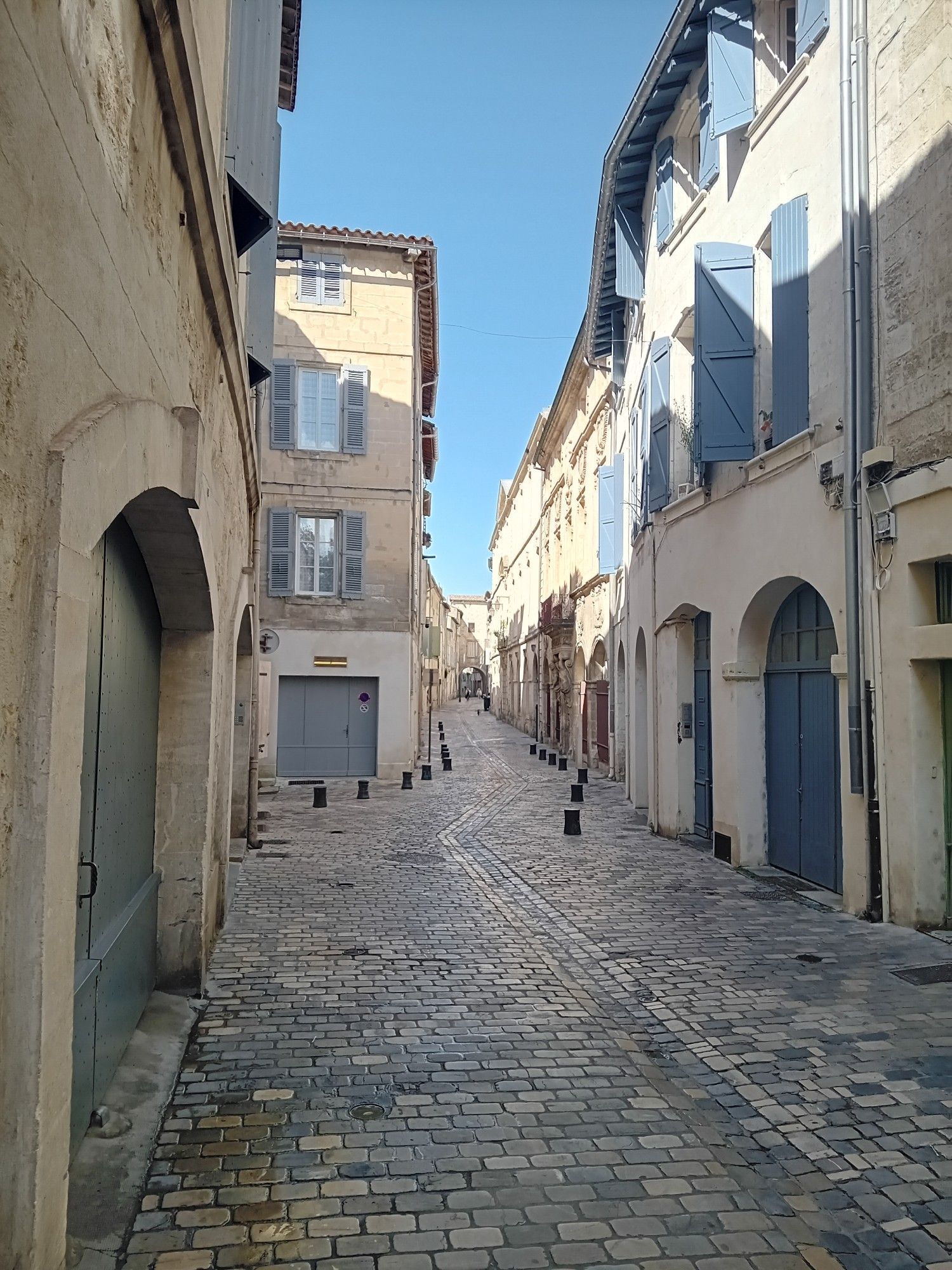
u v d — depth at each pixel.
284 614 22.67
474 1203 3.69
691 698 13.79
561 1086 4.89
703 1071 5.12
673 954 7.45
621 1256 3.35
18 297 2.07
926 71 7.71
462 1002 6.25
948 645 7.36
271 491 22.75
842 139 8.65
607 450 23.75
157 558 5.04
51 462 2.34
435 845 13.18
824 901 9.28
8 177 1.97
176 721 6.02
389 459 23.27
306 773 22.81
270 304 10.10
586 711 27.44
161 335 3.85
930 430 7.60
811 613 10.15
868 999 6.27
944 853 7.93
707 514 12.17
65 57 2.36
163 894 6.04
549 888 10.12
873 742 8.34
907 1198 3.79
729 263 10.88
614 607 22.97
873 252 8.43
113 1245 3.29
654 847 12.91
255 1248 3.34
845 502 8.52
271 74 7.45
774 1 10.92
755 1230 3.54
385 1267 3.25
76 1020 3.67
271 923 8.38
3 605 2.12
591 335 21.14
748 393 10.78
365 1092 4.74
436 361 29.36
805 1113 4.57
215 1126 4.31
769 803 11.22
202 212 4.57
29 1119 2.37
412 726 24.23
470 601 117.81
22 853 2.34
